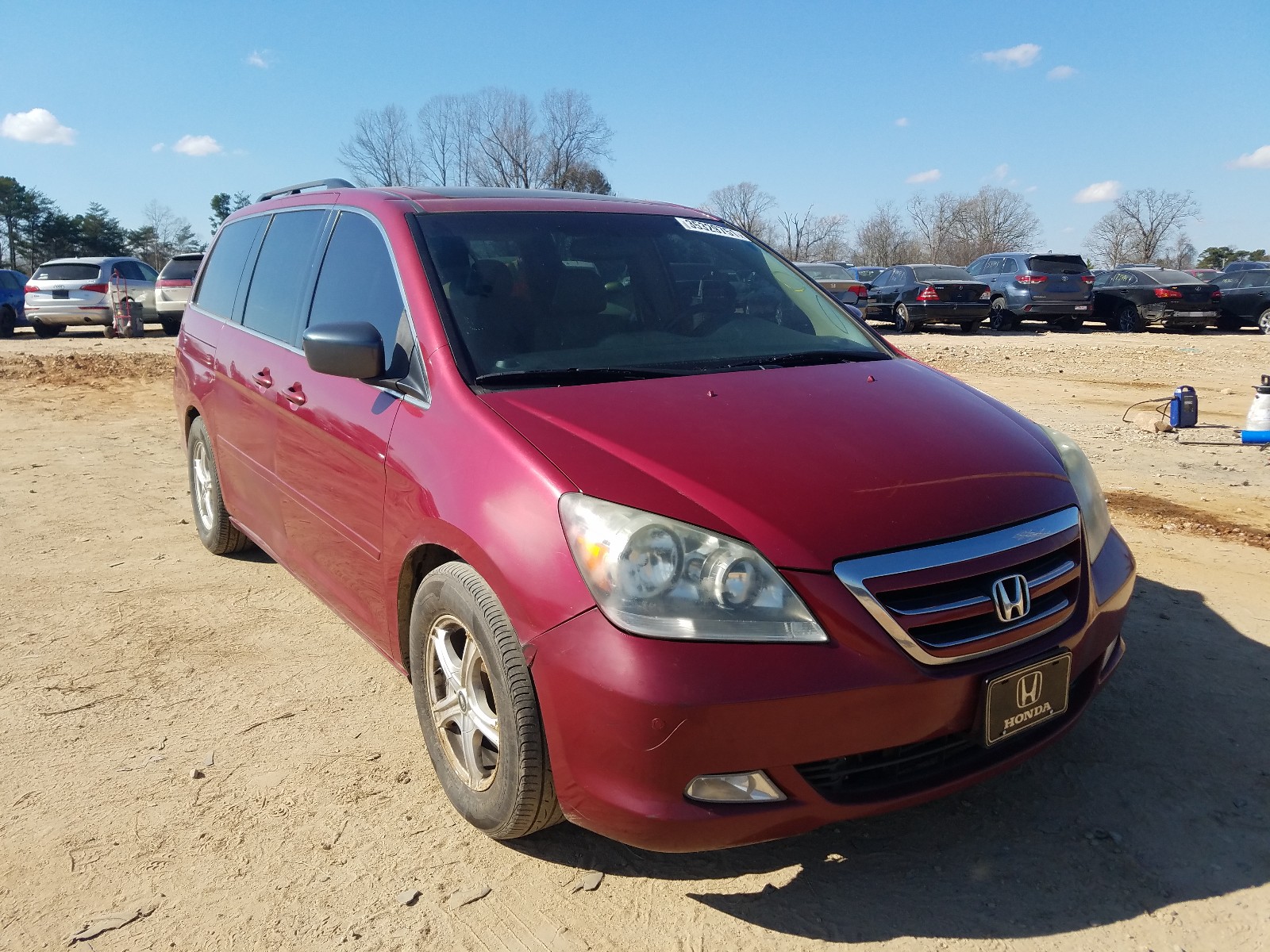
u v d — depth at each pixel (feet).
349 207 12.16
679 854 8.77
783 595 7.22
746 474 7.84
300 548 12.44
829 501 7.70
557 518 7.65
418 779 10.07
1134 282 72.28
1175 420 27.94
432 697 9.39
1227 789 9.70
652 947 7.65
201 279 17.30
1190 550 16.92
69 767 10.28
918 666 7.38
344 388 10.75
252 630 13.92
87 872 8.59
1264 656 12.64
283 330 12.98
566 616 7.43
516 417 8.60
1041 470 8.92
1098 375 43.29
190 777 10.08
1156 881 8.34
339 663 12.86
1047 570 8.23
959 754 8.02
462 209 11.35
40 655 13.01
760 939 7.72
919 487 8.05
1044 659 7.92
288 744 10.78
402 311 10.21
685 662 7.06
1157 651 12.84
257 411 13.23
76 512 20.02
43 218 267.39
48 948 7.67
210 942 7.75
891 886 8.32
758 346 10.88
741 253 12.73
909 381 10.46
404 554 9.41
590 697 7.23
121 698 11.85
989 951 7.54
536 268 10.73
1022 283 72.43
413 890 8.32
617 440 8.19
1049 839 8.94
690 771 7.11
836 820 7.50
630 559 7.27
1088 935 7.70
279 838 9.08
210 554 17.25
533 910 8.09
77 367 45.06
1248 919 7.84
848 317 12.50
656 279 11.38
